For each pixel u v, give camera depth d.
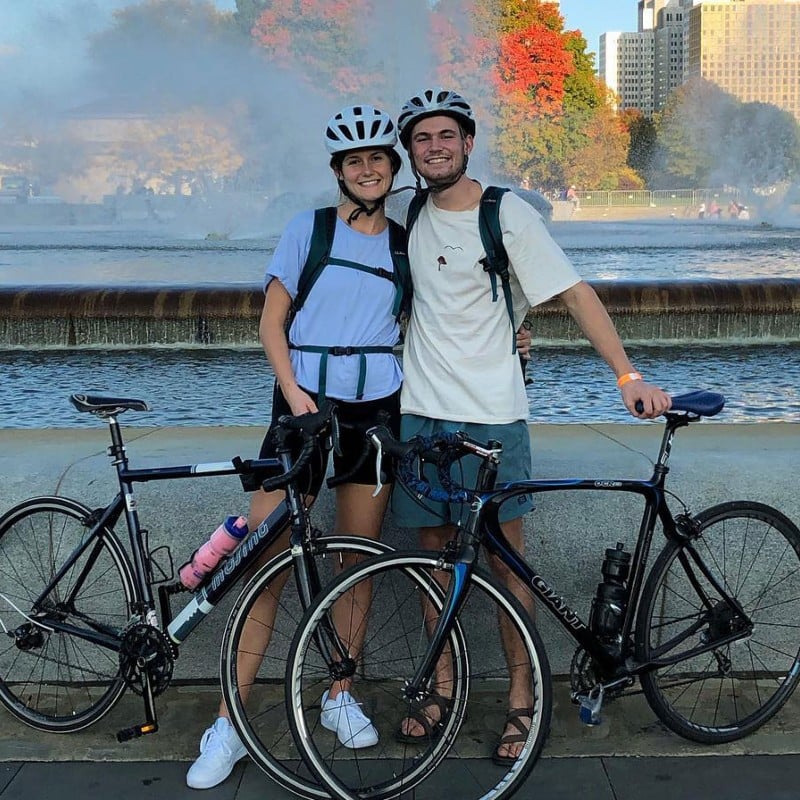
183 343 9.59
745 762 2.87
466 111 2.78
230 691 2.75
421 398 2.90
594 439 3.70
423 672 2.67
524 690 2.95
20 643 3.10
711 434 3.78
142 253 17.34
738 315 9.71
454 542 2.69
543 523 3.28
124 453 3.00
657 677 3.01
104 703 3.03
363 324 2.85
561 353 9.22
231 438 3.72
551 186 47.56
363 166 2.81
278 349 2.81
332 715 2.97
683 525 2.97
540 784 2.76
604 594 2.85
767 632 3.28
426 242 2.86
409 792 2.75
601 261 15.33
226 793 2.76
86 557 3.15
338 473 2.94
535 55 44.84
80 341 9.62
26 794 2.74
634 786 2.74
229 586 2.86
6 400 7.46
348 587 2.65
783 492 3.27
